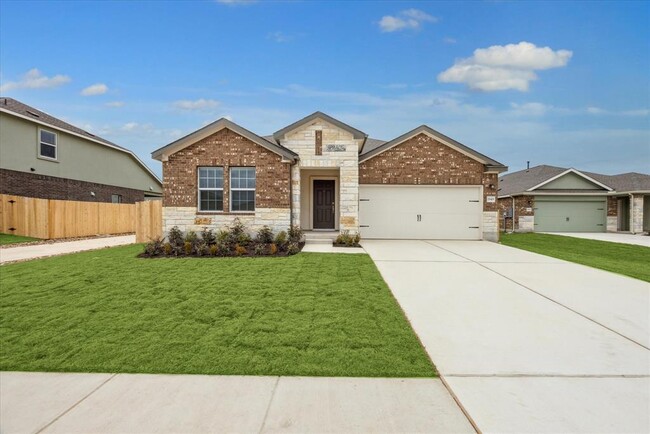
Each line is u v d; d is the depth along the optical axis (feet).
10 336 15.48
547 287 24.32
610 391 11.43
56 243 52.19
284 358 13.47
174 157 44.27
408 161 52.44
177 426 9.64
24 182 61.41
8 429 9.53
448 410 10.36
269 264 30.76
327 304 19.76
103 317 17.66
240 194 44.75
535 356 13.89
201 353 13.85
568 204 76.64
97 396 11.05
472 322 17.57
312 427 9.61
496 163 51.83
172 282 24.35
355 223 46.60
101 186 80.12
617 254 42.16
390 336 15.55
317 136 46.52
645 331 16.48
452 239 52.90
